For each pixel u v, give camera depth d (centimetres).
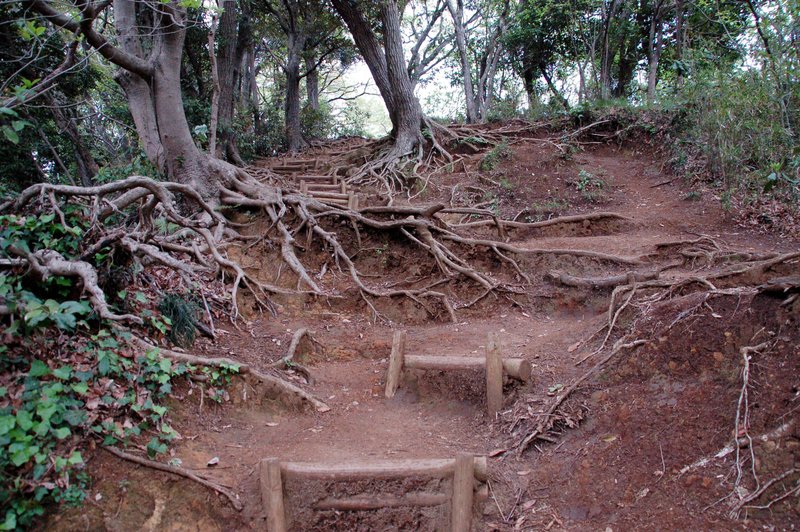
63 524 316
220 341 547
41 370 350
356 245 821
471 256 800
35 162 1055
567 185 1161
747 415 347
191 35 1514
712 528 308
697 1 1458
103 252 475
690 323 430
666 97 1386
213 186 859
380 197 1169
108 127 1573
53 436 336
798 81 934
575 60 1911
